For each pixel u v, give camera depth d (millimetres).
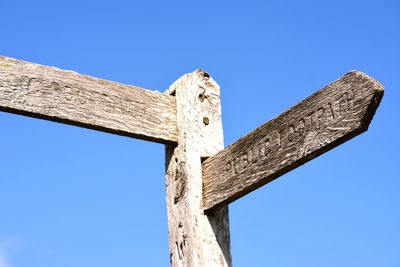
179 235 6754
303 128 5996
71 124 6617
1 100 6336
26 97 6445
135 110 6902
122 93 6891
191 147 6934
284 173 6160
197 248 6613
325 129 5805
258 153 6363
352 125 5590
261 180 6270
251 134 6477
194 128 7016
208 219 6762
